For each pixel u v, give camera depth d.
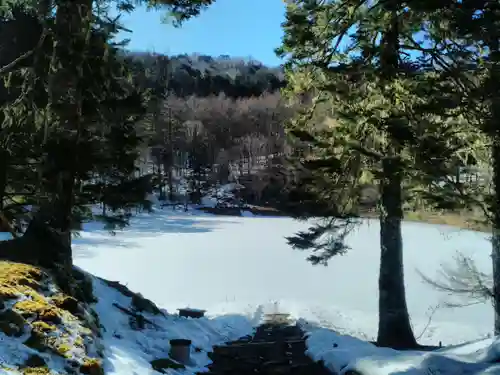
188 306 13.83
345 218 9.57
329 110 9.02
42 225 7.39
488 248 23.00
